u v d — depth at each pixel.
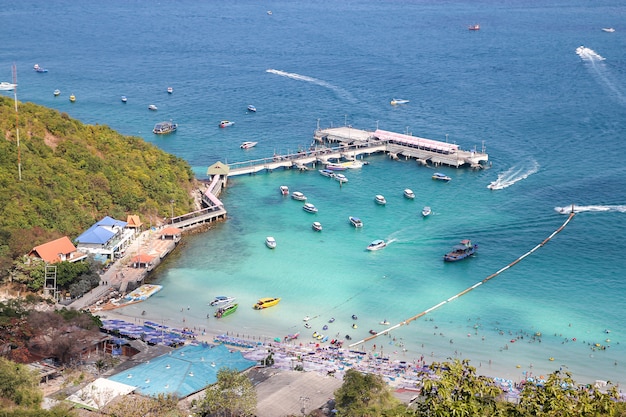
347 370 176.75
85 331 193.50
